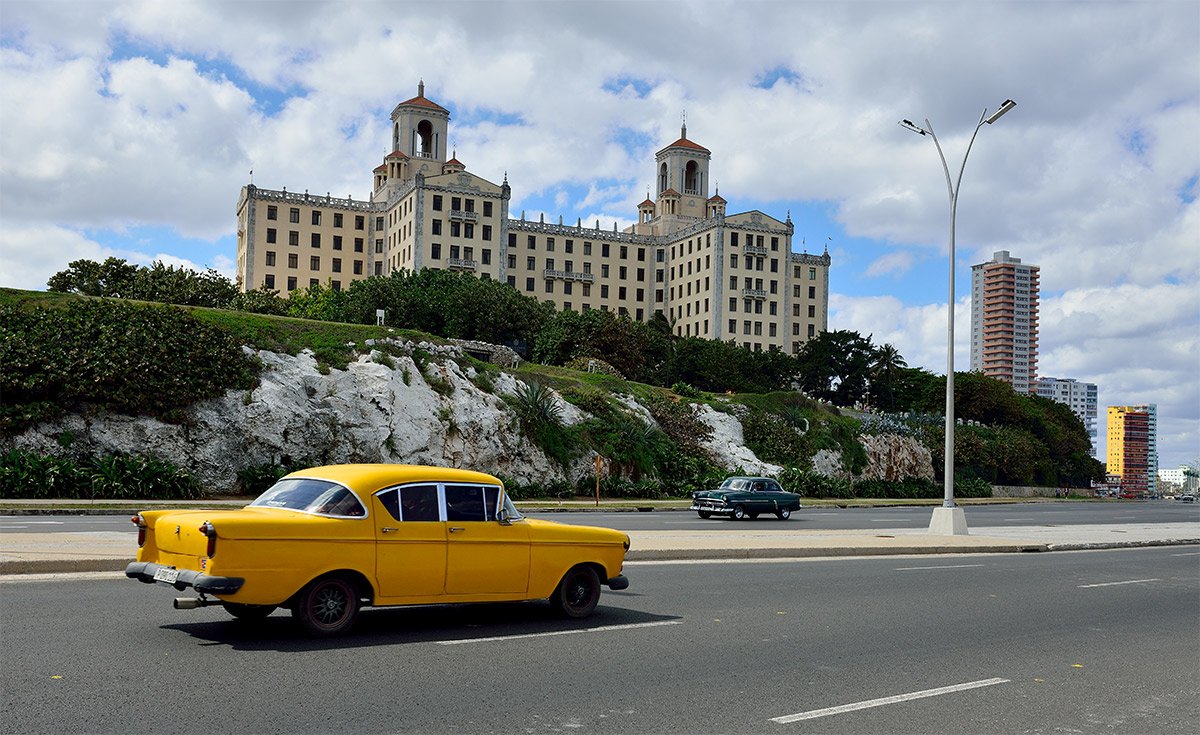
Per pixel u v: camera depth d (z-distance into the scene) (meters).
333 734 6.56
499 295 93.94
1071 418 122.88
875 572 18.06
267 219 127.12
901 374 116.62
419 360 49.56
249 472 39.72
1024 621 12.76
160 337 40.25
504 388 53.28
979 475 88.50
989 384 108.12
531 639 10.23
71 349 38.03
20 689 7.39
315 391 44.28
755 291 134.25
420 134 145.38
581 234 142.25
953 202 29.22
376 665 8.67
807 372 112.88
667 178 160.00
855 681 8.81
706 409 67.19
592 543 11.68
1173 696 8.63
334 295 93.25
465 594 10.54
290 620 10.70
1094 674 9.50
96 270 71.75
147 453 37.84
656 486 52.72
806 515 42.62
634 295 146.00
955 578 17.55
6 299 42.00
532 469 49.41
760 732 7.02
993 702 8.20
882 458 77.25
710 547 19.67
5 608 10.77
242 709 7.06
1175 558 23.83
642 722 7.16
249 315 47.28
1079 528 33.97
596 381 63.44
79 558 13.85
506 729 6.84
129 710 6.92
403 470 10.45
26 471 33.50
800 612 12.78
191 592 12.39
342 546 9.70
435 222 122.44
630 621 11.59
